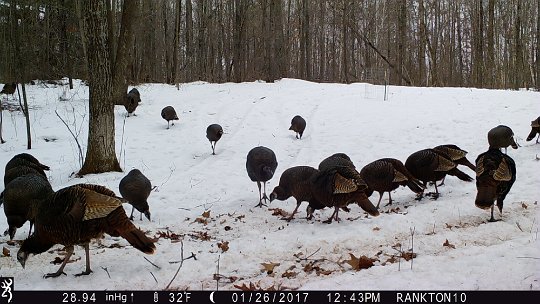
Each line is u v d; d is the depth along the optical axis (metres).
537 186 10.34
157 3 39.69
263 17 32.44
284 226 8.86
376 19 51.44
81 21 13.46
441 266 6.29
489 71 32.16
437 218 8.66
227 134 17.58
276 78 29.03
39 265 6.93
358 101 20.52
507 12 44.22
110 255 7.29
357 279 6.04
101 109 13.29
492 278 5.80
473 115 16.94
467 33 52.38
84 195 5.93
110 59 13.41
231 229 8.77
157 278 6.36
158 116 20.14
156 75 42.38
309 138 16.52
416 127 16.31
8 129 18.16
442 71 45.53
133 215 9.83
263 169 10.12
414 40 47.38
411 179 9.59
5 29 24.97
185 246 7.68
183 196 11.30
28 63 26.91
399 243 7.50
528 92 20.69
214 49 43.72
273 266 6.66
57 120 19.20
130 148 15.98
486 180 7.64
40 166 9.95
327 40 53.81
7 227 9.32
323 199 8.57
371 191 9.68
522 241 7.05
